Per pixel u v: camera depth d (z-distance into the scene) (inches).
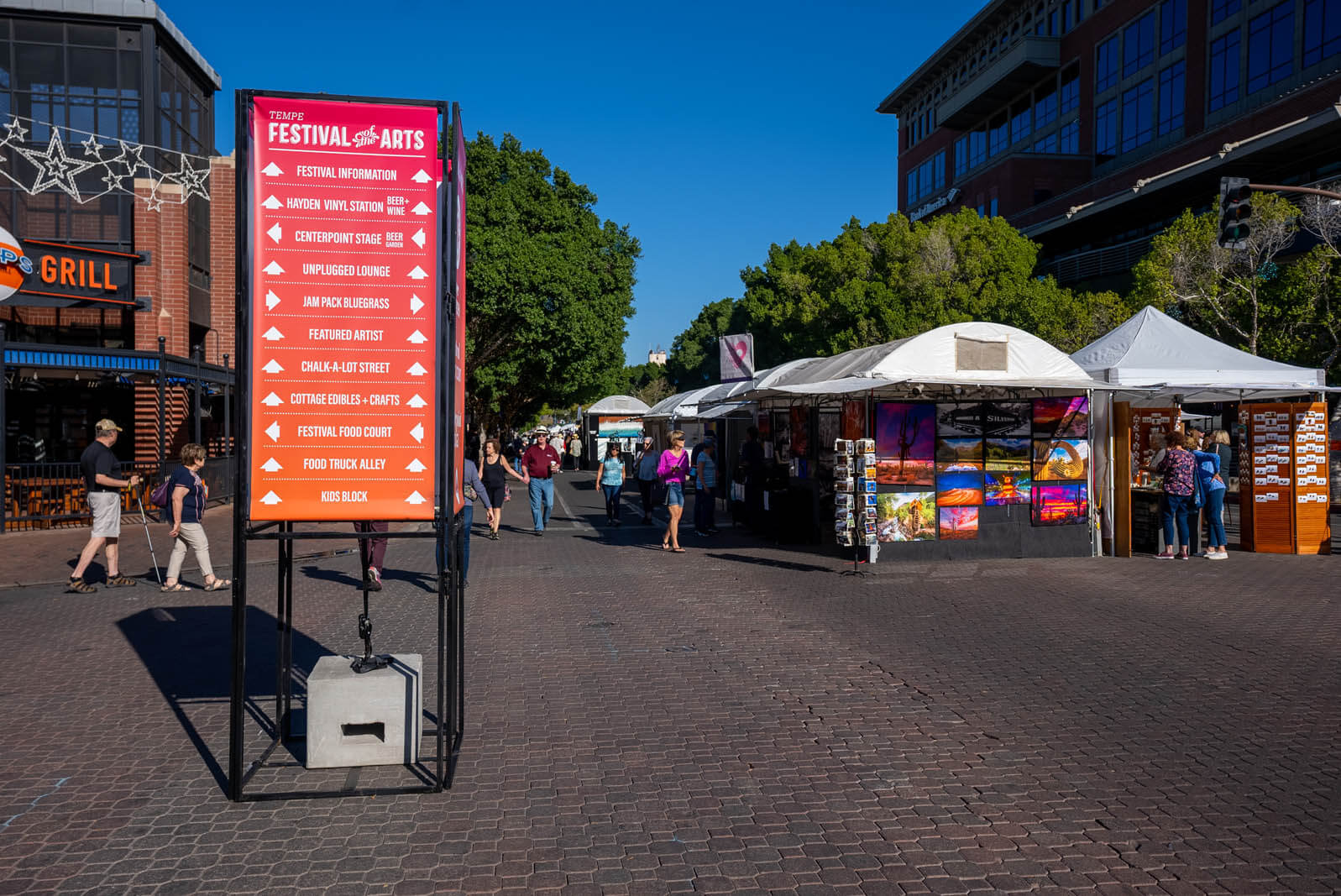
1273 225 912.3
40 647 297.9
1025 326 1278.3
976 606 359.6
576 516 786.2
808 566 478.0
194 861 145.4
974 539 500.1
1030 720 215.2
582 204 1334.9
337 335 178.7
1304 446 505.7
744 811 164.2
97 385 832.3
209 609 364.5
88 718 222.5
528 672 263.0
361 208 179.3
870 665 268.8
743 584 418.9
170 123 904.9
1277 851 146.4
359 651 289.7
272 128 177.2
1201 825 156.5
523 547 570.3
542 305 1194.0
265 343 176.6
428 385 181.3
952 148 2442.2
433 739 205.3
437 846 150.4
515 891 135.2
